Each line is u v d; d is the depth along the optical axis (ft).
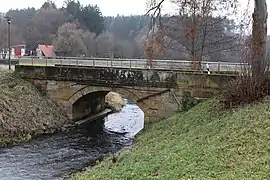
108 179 57.06
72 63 146.20
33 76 135.74
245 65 82.84
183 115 99.30
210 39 140.87
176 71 113.80
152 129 102.37
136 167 58.59
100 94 148.05
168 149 67.00
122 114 163.02
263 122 60.23
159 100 114.93
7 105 116.57
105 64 140.97
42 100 131.03
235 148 53.52
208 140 62.49
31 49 359.66
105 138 116.16
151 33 91.20
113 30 377.91
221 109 82.99
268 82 76.59
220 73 110.52
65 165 87.20
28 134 111.86
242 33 98.89
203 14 116.78
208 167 49.21
